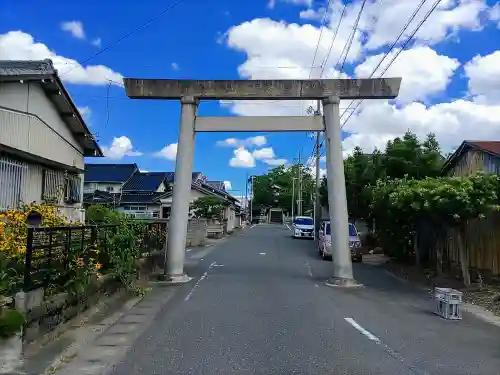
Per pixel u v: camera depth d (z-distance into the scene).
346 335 7.73
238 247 29.84
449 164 20.56
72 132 16.42
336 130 14.90
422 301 11.64
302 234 39.69
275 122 15.20
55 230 7.71
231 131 15.29
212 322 8.65
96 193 42.41
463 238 14.10
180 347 6.87
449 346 7.17
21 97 12.94
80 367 5.94
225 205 46.38
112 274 10.72
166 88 15.27
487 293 12.24
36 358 6.12
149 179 49.09
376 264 22.03
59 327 7.59
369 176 24.20
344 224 14.62
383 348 6.93
